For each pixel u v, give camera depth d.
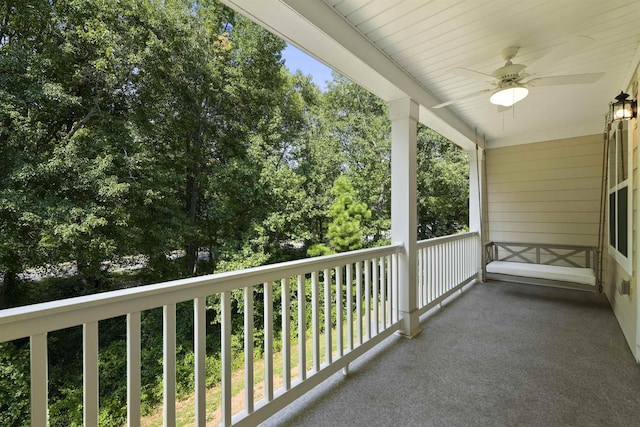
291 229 8.48
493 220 5.56
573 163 4.85
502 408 1.88
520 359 2.51
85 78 5.95
